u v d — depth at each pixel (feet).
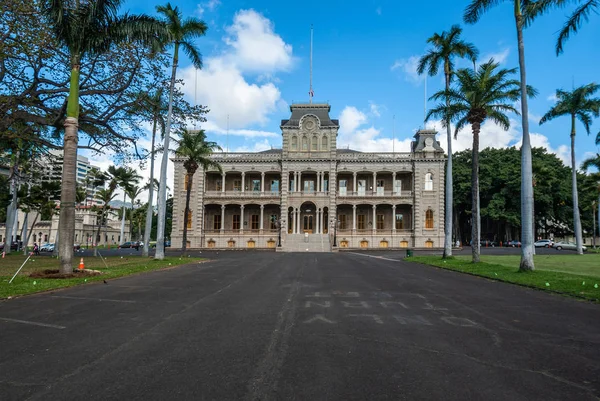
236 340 23.58
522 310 33.78
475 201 85.66
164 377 17.49
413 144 213.05
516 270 67.00
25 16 61.11
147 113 84.79
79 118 74.95
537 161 209.77
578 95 129.59
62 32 56.44
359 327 27.04
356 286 49.37
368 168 201.87
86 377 17.49
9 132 68.23
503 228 239.30
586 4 55.01
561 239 271.08
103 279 54.49
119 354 20.81
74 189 57.67
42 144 76.13
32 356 20.47
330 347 22.20
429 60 109.50
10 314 31.01
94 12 57.26
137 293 42.47
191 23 98.48
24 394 15.69
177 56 98.07
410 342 23.35
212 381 17.02
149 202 124.26
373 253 153.07
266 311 32.58
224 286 48.83
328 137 202.28
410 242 198.80
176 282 52.85
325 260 105.19
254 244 201.77
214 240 202.69
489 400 15.25
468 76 87.86
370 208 204.64
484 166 210.59
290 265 85.92
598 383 17.11
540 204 209.26
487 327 27.37
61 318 29.63
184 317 30.07
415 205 196.95
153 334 24.95
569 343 23.44
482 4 69.36
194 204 201.98
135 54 74.74
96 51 62.23
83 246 285.43
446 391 16.08
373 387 16.44
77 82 58.75
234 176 210.59
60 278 53.01
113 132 79.51
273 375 17.74
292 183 205.77
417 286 49.78
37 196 159.22
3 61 64.03
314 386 16.51
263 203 202.80
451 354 21.08
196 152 127.65
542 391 16.17
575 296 41.09
